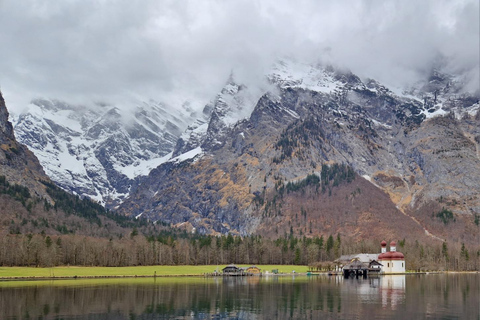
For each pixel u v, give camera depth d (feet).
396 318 501.97
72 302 591.37
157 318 506.07
